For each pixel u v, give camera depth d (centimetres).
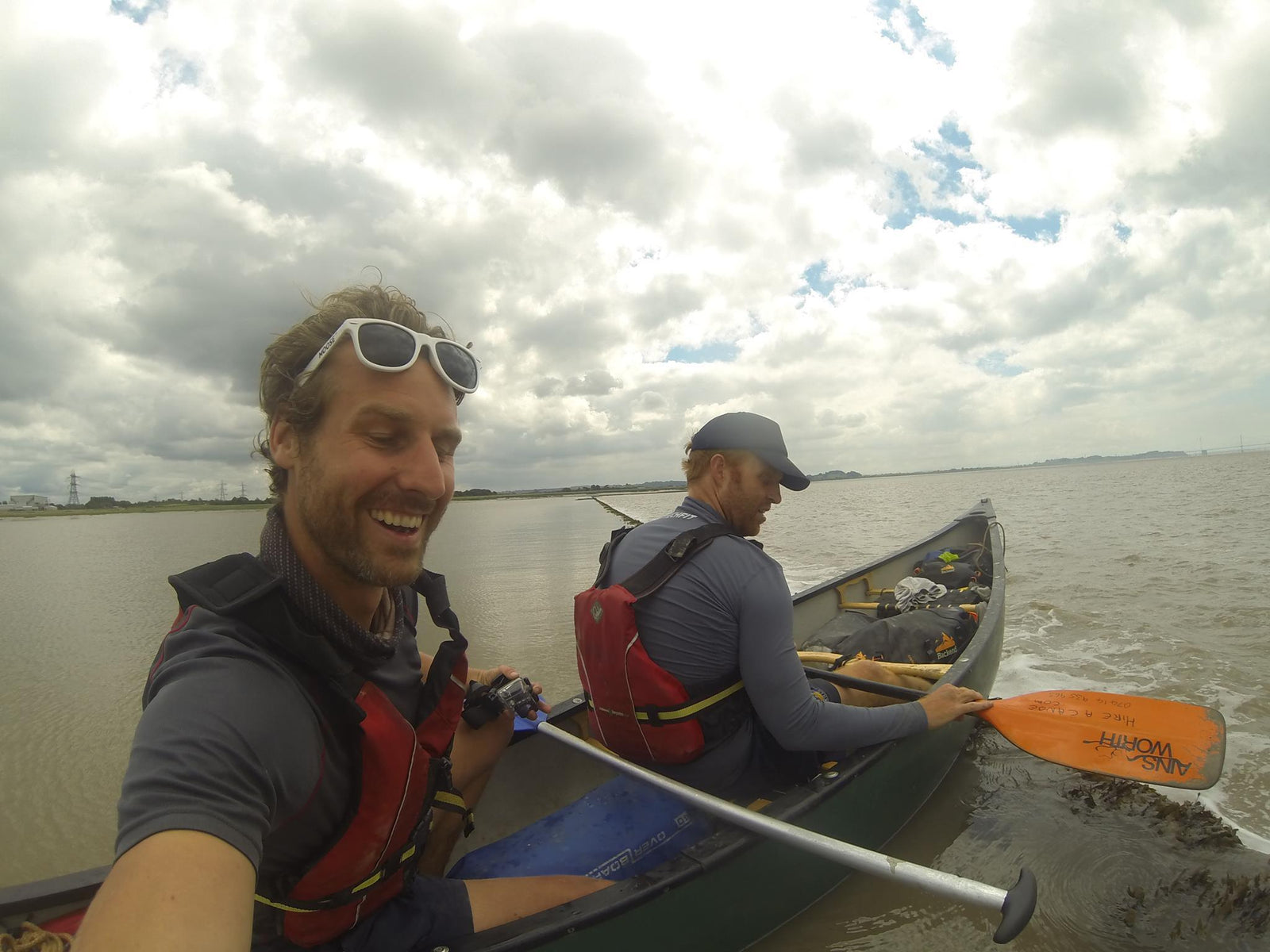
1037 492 3944
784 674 218
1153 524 1706
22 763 449
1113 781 345
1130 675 516
